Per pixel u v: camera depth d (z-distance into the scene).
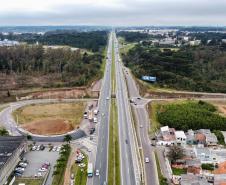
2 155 109.25
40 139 138.50
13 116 167.88
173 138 136.75
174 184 102.25
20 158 119.50
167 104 184.38
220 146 134.12
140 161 118.25
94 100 195.75
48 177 106.50
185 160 116.88
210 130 149.50
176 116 156.88
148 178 106.31
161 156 123.31
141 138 140.50
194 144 135.50
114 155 122.38
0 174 98.31
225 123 151.75
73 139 138.38
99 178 105.44
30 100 198.00
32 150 127.81
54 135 142.62
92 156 121.75
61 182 103.00
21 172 108.94
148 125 155.88
